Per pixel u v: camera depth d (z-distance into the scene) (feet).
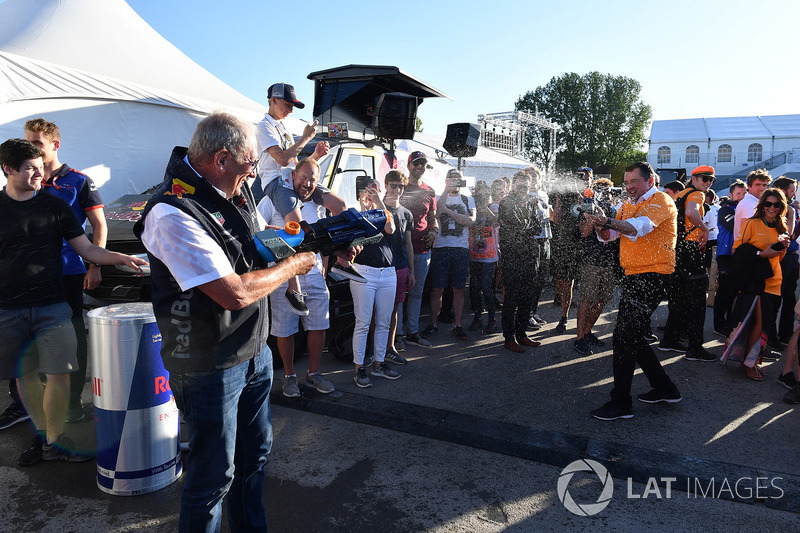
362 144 17.85
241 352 5.75
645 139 158.20
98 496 8.20
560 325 17.74
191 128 23.47
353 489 8.48
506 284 15.47
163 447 8.37
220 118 5.54
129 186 21.35
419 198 15.65
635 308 10.82
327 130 19.15
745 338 13.71
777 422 11.00
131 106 21.26
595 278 14.89
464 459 9.48
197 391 5.61
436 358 15.01
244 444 6.59
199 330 5.44
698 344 14.85
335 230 6.52
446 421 10.83
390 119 18.02
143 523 7.55
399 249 13.79
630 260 11.02
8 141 8.38
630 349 10.93
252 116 25.72
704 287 14.71
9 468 8.95
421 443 10.06
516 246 15.15
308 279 11.71
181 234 5.13
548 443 9.95
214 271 5.14
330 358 15.06
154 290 5.57
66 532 7.34
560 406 11.75
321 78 20.07
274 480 8.70
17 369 8.93
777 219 13.01
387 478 8.82
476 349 15.89
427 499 8.23
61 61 23.04
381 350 13.23
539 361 14.83
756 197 15.46
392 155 19.03
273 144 12.57
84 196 10.28
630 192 11.34
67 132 19.45
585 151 159.12
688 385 13.07
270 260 5.89
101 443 8.14
